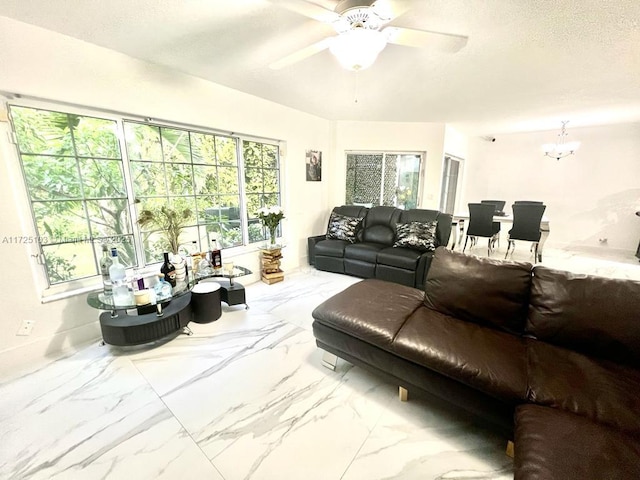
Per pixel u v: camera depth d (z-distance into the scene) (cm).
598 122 461
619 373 122
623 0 144
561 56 213
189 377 183
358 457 131
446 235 369
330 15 136
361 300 194
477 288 168
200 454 132
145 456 130
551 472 81
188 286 237
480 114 404
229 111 296
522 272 162
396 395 170
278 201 390
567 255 499
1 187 178
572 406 107
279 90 301
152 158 257
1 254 181
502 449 136
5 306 184
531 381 120
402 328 161
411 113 400
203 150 296
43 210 201
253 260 355
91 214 225
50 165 202
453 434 144
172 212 256
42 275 203
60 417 151
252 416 153
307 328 246
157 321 207
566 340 143
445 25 172
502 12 158
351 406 161
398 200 490
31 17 166
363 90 297
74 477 121
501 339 150
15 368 189
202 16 165
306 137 407
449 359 136
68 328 211
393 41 153
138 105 229
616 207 511
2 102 176
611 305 135
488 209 447
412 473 124
